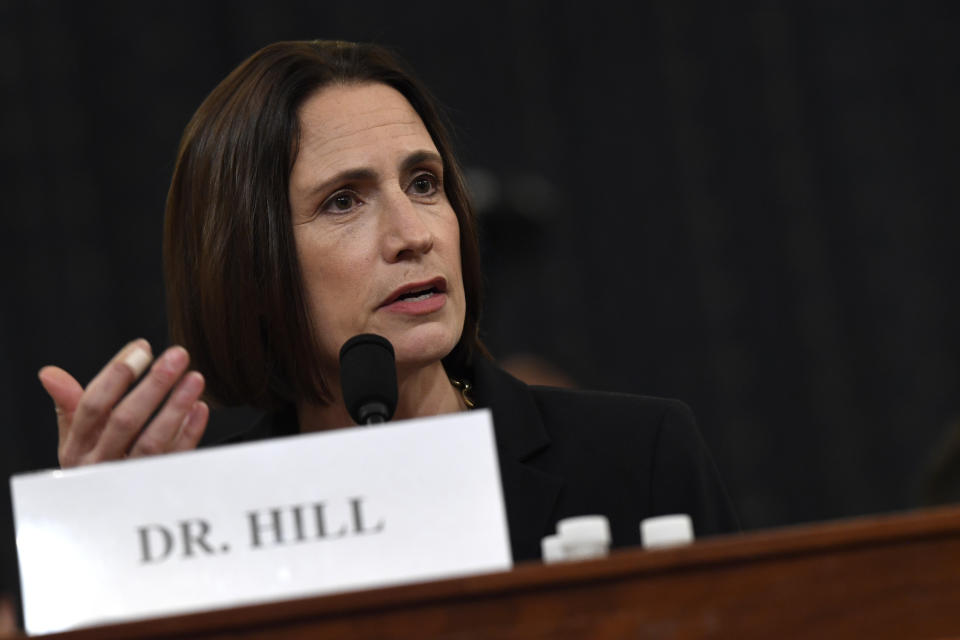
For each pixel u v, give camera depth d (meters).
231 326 6.36
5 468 15.99
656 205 19.33
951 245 19.94
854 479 19.27
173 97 17.47
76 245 16.86
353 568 3.99
